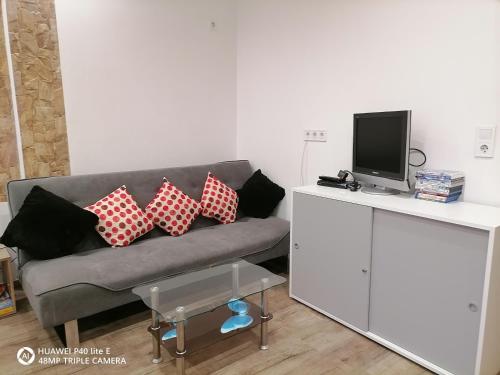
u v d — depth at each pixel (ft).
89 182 8.85
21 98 8.61
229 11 11.62
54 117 9.05
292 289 8.69
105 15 9.45
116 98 9.86
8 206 8.55
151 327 6.43
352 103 8.73
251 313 7.10
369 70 8.29
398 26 7.66
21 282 7.83
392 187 7.32
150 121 10.50
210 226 10.15
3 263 7.97
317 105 9.58
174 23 10.58
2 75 8.35
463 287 5.63
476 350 5.57
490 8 6.34
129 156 10.27
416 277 6.24
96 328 7.53
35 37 8.61
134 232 8.60
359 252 7.05
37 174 9.00
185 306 6.23
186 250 8.16
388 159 7.32
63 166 9.31
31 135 8.82
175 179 10.11
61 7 8.84
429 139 7.39
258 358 6.57
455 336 5.82
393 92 7.89
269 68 10.84
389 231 6.55
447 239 5.75
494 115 6.45
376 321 6.99
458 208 6.30
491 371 5.87
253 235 9.20
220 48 11.59
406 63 7.60
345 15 8.64
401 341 6.61
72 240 7.82
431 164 7.41
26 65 8.58
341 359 6.55
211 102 11.63
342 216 7.29
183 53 10.85
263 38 10.91
